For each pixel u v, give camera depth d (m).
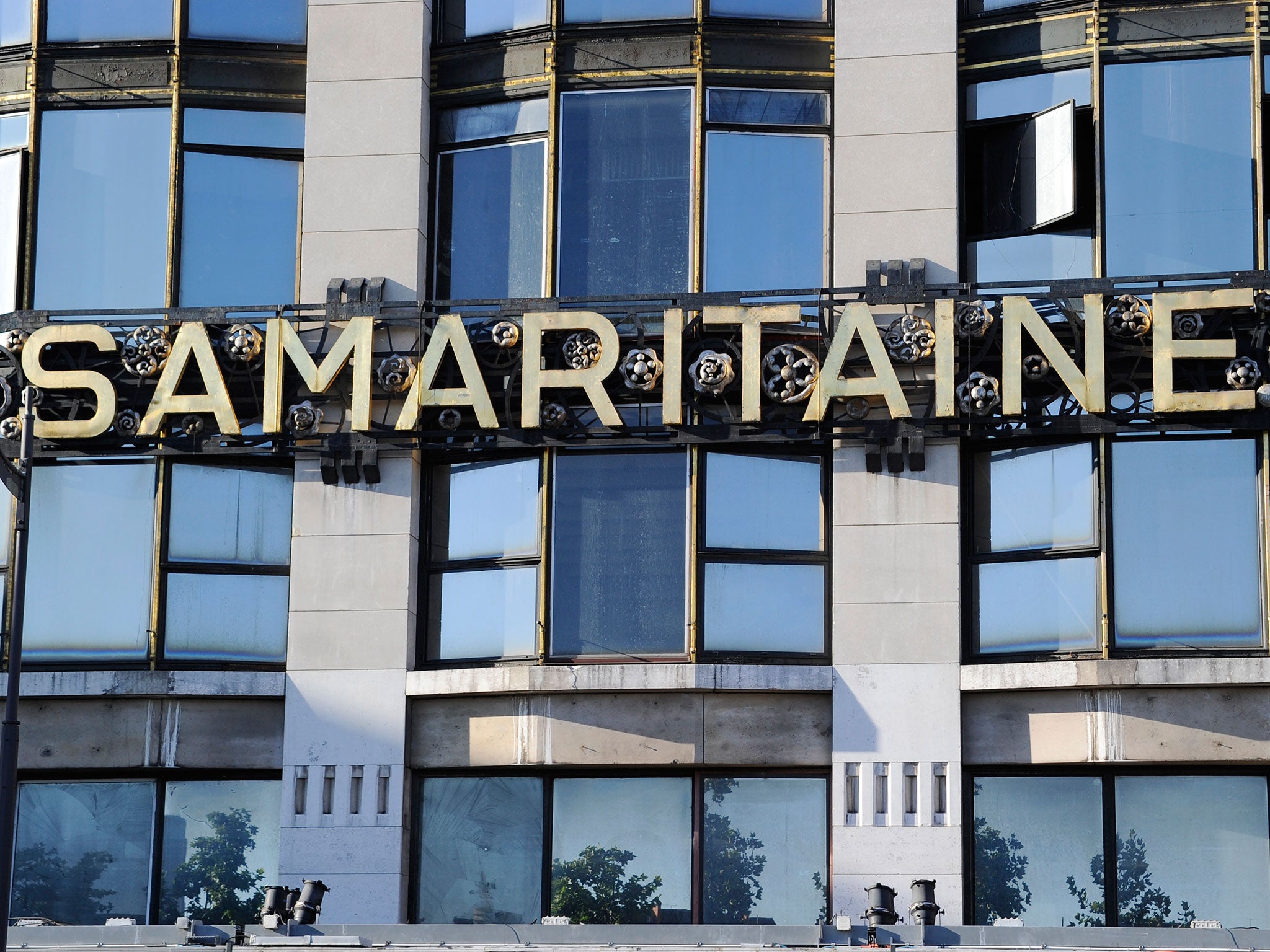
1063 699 25.42
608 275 27.44
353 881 25.97
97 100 28.55
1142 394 26.19
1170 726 25.02
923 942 20.69
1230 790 25.23
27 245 28.22
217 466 27.72
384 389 26.92
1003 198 27.06
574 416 26.80
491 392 26.97
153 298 28.16
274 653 27.28
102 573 27.42
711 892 25.83
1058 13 27.16
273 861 26.70
